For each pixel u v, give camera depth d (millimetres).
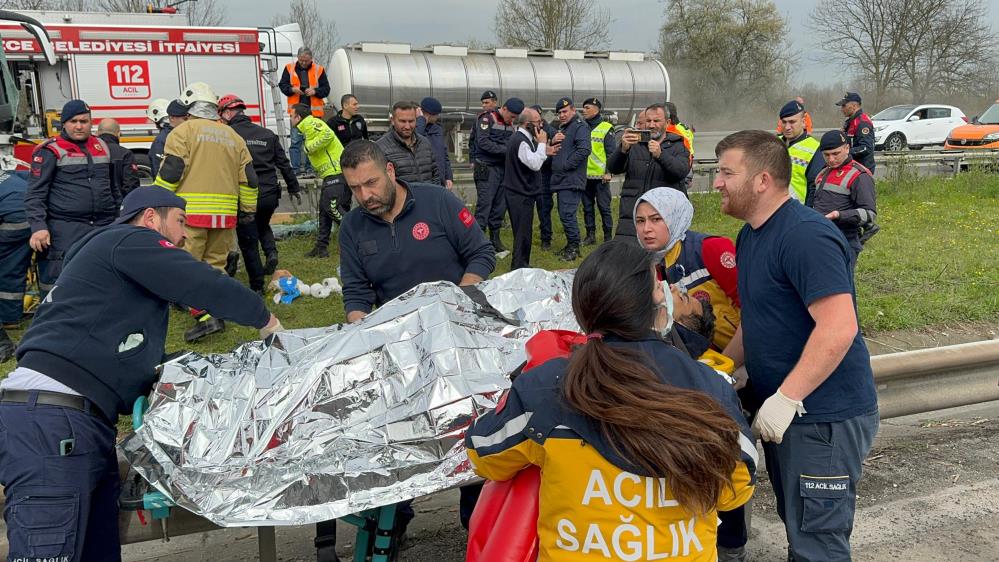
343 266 3805
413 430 2570
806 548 2734
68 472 2543
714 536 1913
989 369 4629
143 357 2766
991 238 10320
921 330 6641
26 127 9070
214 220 6375
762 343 2688
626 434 1723
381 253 3699
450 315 2906
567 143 8812
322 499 2381
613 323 1864
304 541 3791
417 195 3705
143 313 2766
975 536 3674
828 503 2656
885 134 26016
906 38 47281
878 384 4363
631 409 1717
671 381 1868
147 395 2826
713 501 1774
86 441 2598
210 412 2619
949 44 46625
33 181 6086
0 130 8422
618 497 1796
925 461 4480
